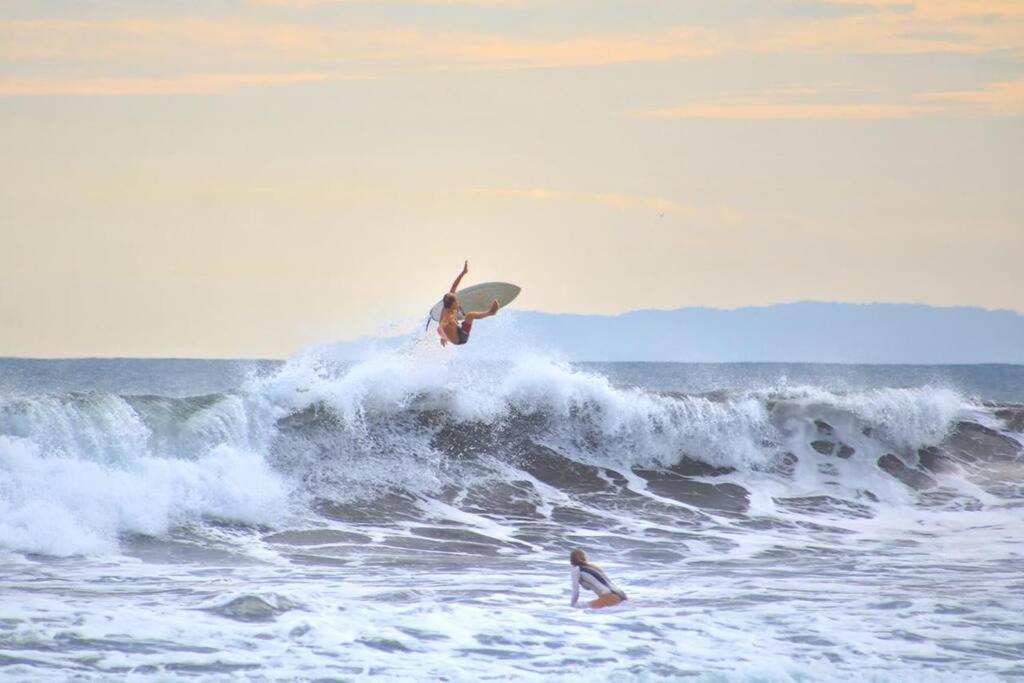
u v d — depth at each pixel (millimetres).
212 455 85000
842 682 44625
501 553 75312
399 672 45406
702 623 54219
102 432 82500
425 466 94625
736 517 90000
